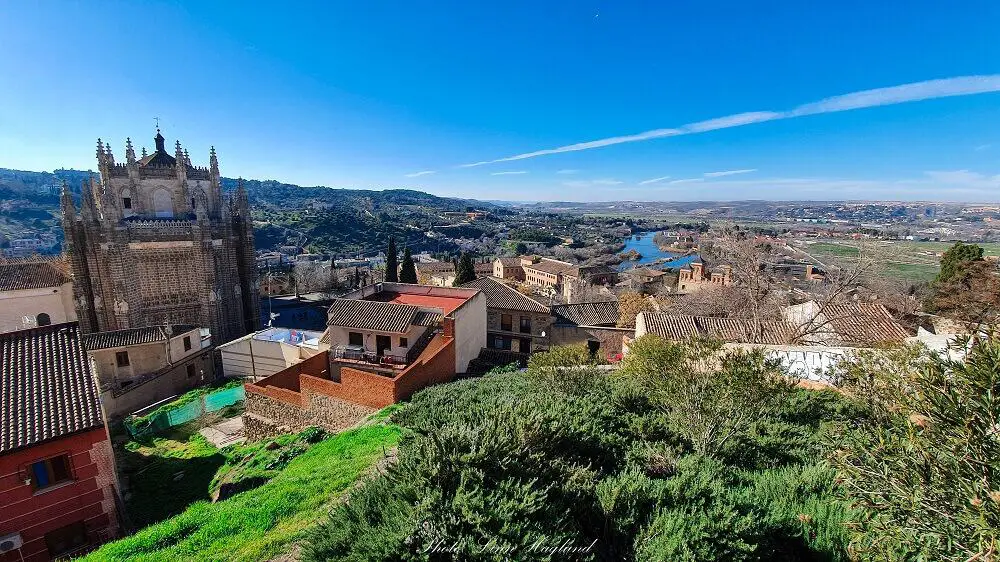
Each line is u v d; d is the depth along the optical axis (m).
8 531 13.62
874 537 5.65
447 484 7.40
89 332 40.03
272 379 23.64
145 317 39.66
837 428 7.91
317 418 21.75
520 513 6.71
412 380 21.70
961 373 4.93
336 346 26.78
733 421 11.17
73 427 14.48
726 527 6.64
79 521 14.87
